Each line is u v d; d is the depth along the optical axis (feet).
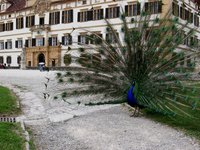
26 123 33.19
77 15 165.58
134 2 141.08
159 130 31.24
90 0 159.53
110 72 36.99
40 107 42.22
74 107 42.80
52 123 33.71
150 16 37.58
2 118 34.37
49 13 179.01
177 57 35.17
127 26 37.47
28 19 191.11
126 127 32.24
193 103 32.60
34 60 182.70
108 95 37.45
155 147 26.11
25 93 54.08
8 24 204.13
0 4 215.72
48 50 175.01
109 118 36.35
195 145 26.86
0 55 209.87
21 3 207.31
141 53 35.58
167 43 35.70
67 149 25.32
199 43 35.81
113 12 149.07
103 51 37.29
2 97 45.70
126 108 42.27
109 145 26.50
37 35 184.24
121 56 36.52
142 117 36.83
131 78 36.19
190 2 131.13
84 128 31.76
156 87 34.73
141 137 28.84
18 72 128.98
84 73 37.58
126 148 25.76
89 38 38.34
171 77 34.47
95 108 42.39
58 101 46.32
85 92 37.55
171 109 33.73
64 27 171.63
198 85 34.37
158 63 35.22
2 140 24.49
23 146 24.06
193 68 34.78
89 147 25.94
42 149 25.08
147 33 36.55
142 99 35.01
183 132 30.63
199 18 139.23
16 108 39.65
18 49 197.77
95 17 157.48
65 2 171.01
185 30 36.42
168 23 36.68
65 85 40.93
